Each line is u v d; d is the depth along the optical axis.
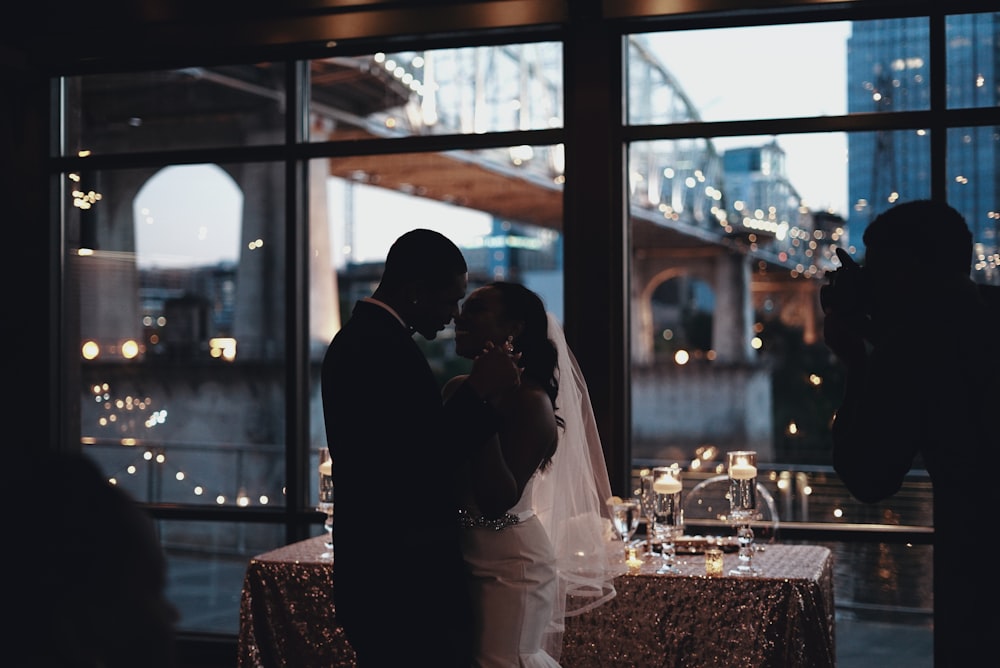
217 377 5.44
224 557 5.37
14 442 5.41
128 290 5.53
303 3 5.00
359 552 2.52
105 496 0.74
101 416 5.54
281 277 5.36
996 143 4.48
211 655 5.20
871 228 2.18
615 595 3.38
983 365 2.01
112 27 5.18
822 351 16.23
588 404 3.51
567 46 4.86
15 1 5.23
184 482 5.46
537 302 3.00
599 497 3.51
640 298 16.75
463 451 2.47
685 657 3.34
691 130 4.75
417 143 5.07
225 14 5.09
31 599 0.71
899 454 2.05
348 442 2.53
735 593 3.32
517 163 4.99
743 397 16.30
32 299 5.44
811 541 4.63
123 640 0.73
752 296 16.22
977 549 1.98
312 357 5.43
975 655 1.98
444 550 2.57
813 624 3.28
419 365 2.57
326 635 3.58
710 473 8.38
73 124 5.54
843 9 4.58
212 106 5.38
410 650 2.52
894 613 4.55
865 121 4.60
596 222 4.75
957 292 2.07
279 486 5.37
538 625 2.87
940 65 4.51
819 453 9.91
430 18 4.88
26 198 5.43
